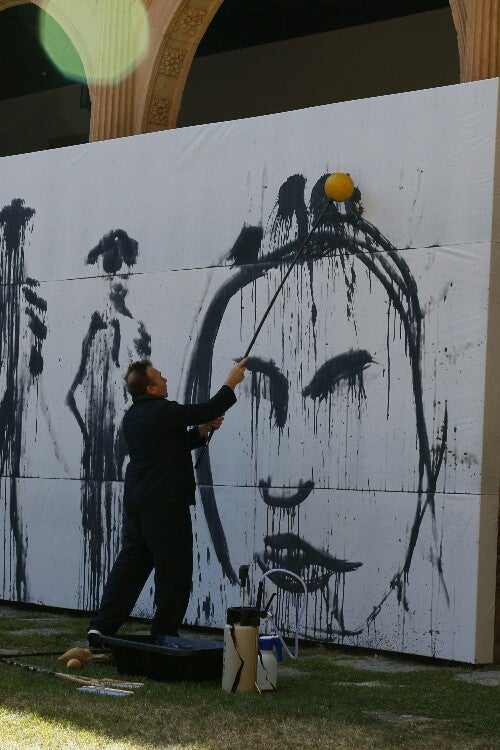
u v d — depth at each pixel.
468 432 6.93
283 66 15.86
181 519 6.58
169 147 8.57
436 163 7.17
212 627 8.09
